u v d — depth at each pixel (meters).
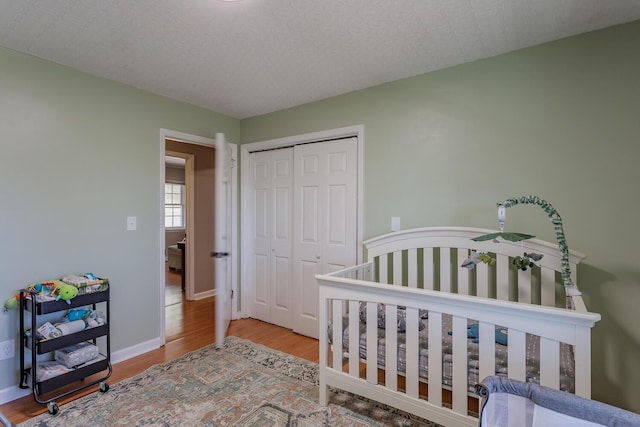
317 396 2.09
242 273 3.67
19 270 2.09
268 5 1.63
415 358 1.65
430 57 2.21
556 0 1.60
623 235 1.83
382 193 2.68
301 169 3.22
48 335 1.96
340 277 2.11
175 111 3.00
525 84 2.09
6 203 2.04
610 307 1.86
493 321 1.43
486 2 1.62
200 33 1.90
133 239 2.69
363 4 1.63
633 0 1.60
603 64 1.86
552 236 2.01
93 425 1.79
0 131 2.01
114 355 2.56
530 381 1.41
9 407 1.96
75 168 2.35
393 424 1.81
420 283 2.50
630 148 1.80
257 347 2.88
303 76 2.51
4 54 2.03
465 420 1.51
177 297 4.58
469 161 2.29
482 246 2.19
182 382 2.25
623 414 0.90
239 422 1.82
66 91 2.30
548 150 2.02
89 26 1.81
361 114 2.78
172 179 7.66
